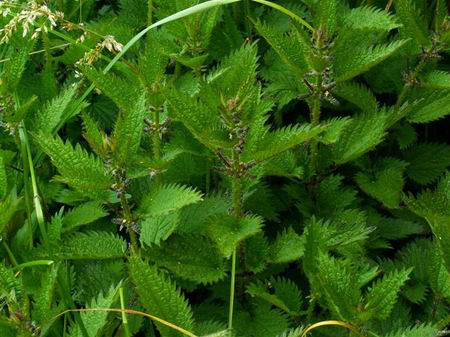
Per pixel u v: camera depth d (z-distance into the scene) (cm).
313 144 78
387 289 61
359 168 85
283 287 72
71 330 61
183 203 63
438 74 81
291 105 90
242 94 62
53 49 94
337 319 69
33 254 71
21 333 57
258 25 73
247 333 71
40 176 82
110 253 70
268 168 75
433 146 87
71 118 88
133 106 63
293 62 73
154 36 88
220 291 74
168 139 81
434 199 75
